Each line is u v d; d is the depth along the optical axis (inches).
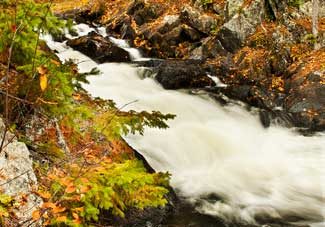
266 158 423.8
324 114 525.7
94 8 968.3
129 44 808.9
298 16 733.3
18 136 169.5
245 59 674.8
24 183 154.9
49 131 201.6
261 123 539.5
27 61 175.6
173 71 627.2
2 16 161.8
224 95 600.1
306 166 406.9
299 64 629.0
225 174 374.9
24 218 143.7
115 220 229.5
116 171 164.7
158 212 264.5
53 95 176.4
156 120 214.1
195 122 506.9
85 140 224.5
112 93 559.5
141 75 642.8
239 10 738.8
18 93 172.9
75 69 195.8
